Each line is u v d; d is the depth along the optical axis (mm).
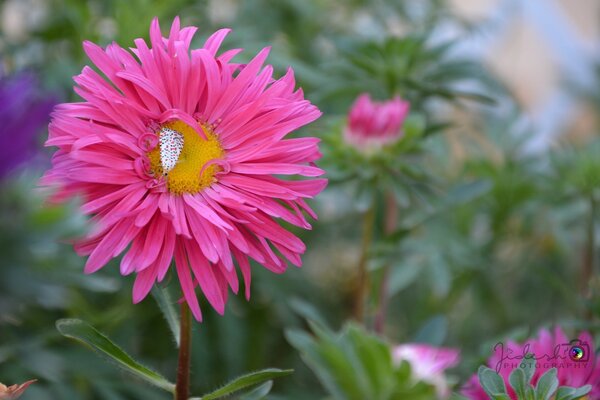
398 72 613
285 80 454
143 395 583
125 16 596
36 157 373
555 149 679
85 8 630
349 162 566
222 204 440
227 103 452
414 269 667
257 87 452
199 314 426
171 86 441
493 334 704
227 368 646
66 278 407
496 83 688
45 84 600
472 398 484
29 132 369
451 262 685
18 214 363
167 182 437
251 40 698
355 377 447
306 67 654
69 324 437
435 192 577
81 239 404
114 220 418
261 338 675
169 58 439
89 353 583
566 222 672
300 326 690
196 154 445
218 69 447
